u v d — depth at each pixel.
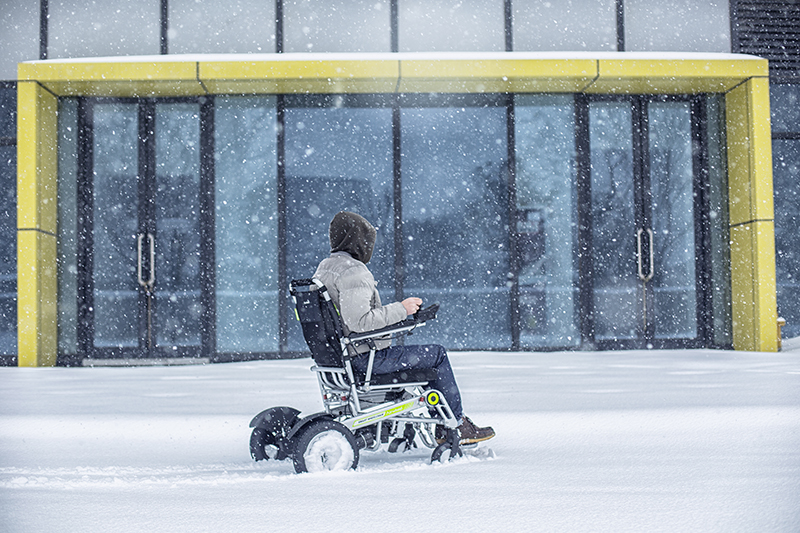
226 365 13.34
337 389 4.56
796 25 16.27
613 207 15.32
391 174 15.09
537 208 15.17
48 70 13.60
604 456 4.39
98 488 3.67
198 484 3.74
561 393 7.64
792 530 2.77
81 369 12.85
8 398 8.00
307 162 14.95
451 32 15.37
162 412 6.61
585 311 15.02
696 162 15.41
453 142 15.21
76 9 15.05
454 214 15.15
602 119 15.37
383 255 14.99
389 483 3.70
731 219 15.01
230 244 14.73
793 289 16.69
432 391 4.42
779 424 5.38
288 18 15.19
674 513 3.03
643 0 15.59
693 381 8.75
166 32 15.09
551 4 15.48
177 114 14.80
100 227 14.63
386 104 15.12
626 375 9.74
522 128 15.24
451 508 3.15
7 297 14.98
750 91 14.29
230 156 14.84
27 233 13.53
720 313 15.22
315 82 14.06
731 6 15.83
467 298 15.08
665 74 14.10
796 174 16.53
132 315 14.53
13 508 3.22
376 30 15.30
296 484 3.70
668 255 15.33
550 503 3.23
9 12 15.02
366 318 4.30
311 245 14.88
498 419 5.77
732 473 3.82
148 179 14.66
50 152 14.26
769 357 12.73
